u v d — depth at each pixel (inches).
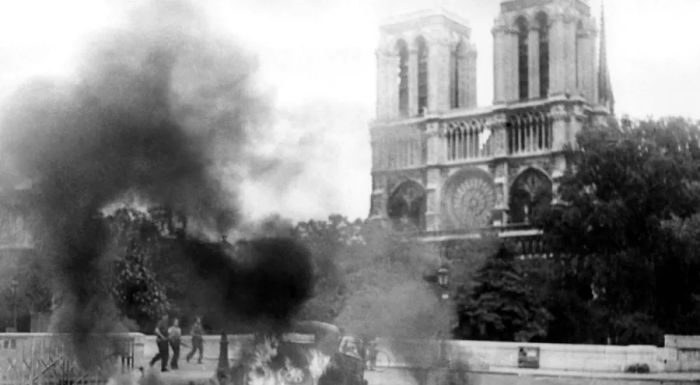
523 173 5871.1
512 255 3088.1
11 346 1225.4
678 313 3142.2
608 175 3361.2
